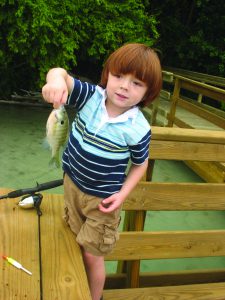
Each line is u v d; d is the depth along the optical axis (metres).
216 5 11.34
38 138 6.35
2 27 6.50
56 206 2.04
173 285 2.91
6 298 1.36
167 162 6.16
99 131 1.48
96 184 1.55
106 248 1.66
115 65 1.43
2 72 7.95
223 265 3.64
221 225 4.33
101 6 7.41
